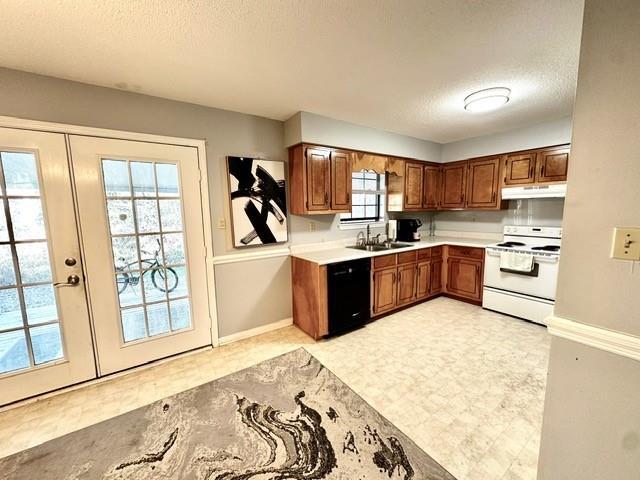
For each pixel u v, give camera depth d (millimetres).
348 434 1604
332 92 2258
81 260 2053
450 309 3543
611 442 979
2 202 1795
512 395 1904
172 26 1403
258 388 2037
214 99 2375
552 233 3348
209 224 2596
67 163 1964
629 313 897
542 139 3125
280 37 1519
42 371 1969
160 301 2408
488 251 3412
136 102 2201
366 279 3037
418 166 3943
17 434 1650
